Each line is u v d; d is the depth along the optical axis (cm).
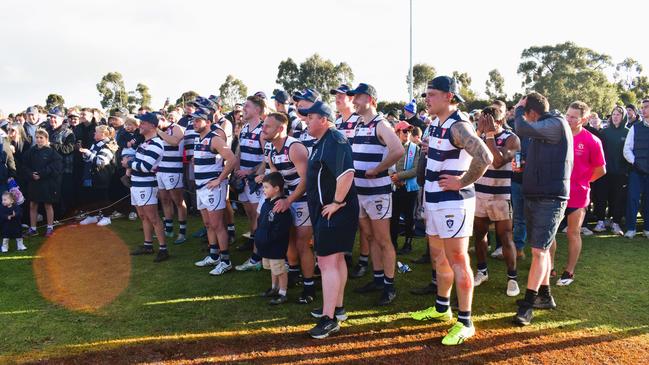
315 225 393
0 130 726
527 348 367
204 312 448
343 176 378
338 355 359
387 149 460
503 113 511
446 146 368
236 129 794
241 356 359
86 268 598
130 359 357
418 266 596
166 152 703
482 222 500
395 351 365
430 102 374
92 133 962
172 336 396
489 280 532
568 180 411
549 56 5591
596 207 789
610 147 764
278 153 484
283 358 355
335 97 521
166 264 614
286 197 478
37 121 956
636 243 688
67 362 354
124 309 457
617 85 5503
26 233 795
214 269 571
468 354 358
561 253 637
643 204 731
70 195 891
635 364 340
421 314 425
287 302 473
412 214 652
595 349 363
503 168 479
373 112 464
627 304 451
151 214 623
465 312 380
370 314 440
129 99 5272
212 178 573
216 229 566
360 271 563
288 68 4800
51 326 420
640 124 713
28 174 760
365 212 471
